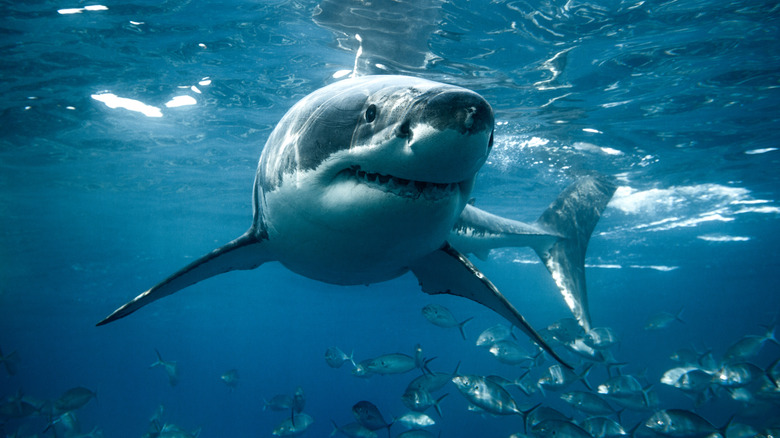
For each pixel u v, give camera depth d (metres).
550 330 8.53
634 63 8.80
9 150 13.16
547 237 7.00
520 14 7.49
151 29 8.22
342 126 2.07
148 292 3.03
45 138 12.51
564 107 10.51
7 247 23.28
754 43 8.07
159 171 15.21
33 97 10.40
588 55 8.58
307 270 3.16
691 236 23.44
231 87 10.24
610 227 21.14
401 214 2.06
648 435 8.79
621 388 8.65
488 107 1.67
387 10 7.41
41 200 17.53
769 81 9.28
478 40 8.17
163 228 22.05
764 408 12.63
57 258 25.95
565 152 12.98
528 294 45.03
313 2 7.42
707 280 40.34
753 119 10.89
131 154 13.80
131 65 9.33
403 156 1.76
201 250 26.62
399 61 8.96
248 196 17.92
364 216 2.12
